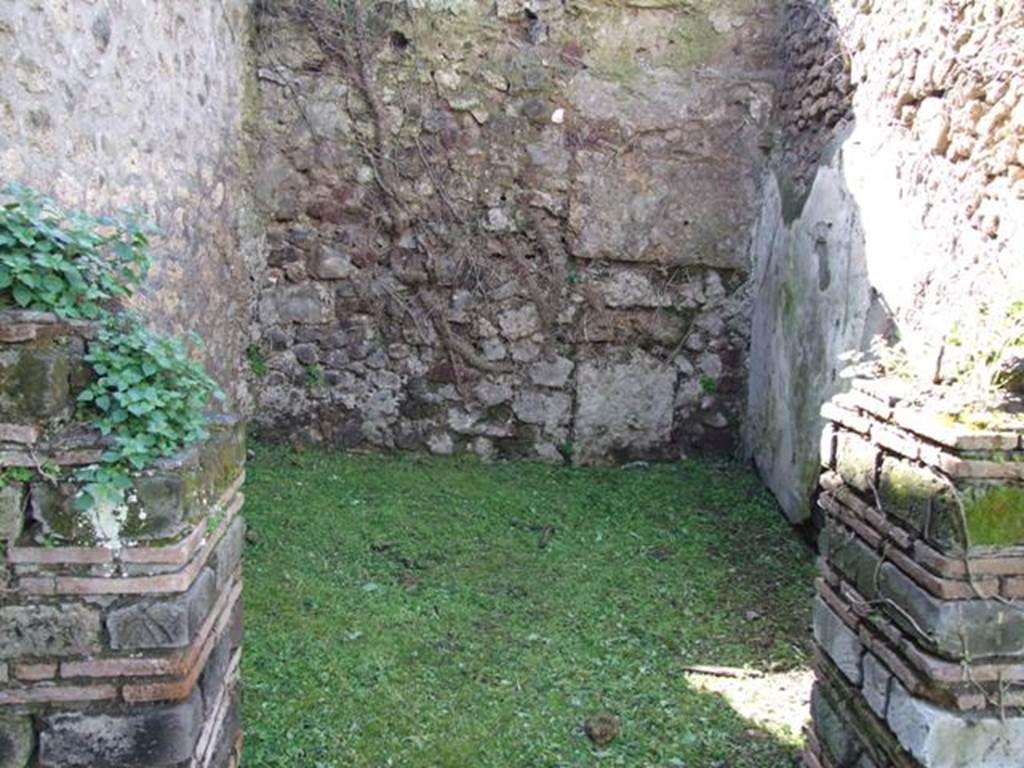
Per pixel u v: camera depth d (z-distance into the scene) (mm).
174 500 1640
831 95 3973
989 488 1684
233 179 4562
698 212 4992
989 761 1743
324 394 5082
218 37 4188
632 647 3082
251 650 2885
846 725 2096
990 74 2580
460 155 4922
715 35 4867
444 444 5141
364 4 4789
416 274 5004
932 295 2865
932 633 1730
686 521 4316
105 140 2678
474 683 2797
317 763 2346
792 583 3660
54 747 1652
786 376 4348
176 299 3537
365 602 3316
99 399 1680
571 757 2430
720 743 2512
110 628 1636
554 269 5016
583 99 4883
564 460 5156
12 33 2080
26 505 1610
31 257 1752
